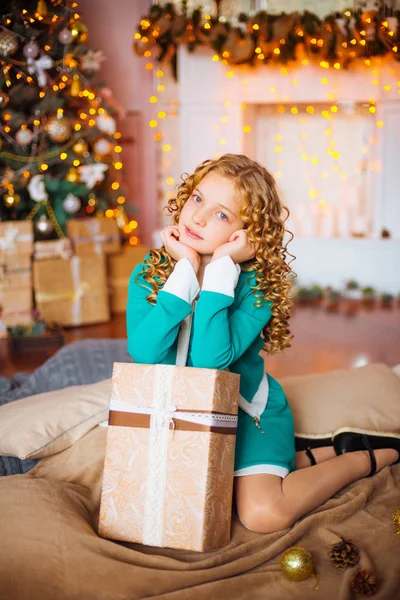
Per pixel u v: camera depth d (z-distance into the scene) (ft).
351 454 6.35
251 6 15.67
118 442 5.22
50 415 6.45
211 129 16.79
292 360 11.48
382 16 14.46
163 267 5.74
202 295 5.25
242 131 16.58
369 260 16.26
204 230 5.44
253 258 5.70
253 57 15.49
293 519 5.57
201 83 16.63
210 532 5.10
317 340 12.72
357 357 11.61
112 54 17.28
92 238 14.47
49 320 14.06
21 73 12.98
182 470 5.06
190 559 5.12
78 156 14.17
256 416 5.82
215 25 15.28
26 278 13.71
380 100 15.72
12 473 6.40
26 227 13.61
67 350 9.02
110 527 5.24
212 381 4.99
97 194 14.99
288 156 17.13
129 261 15.39
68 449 6.46
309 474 5.86
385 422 6.95
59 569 4.73
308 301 16.16
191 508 5.05
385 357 11.59
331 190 17.04
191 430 5.03
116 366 5.23
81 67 13.99
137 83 17.34
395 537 5.55
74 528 5.04
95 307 14.51
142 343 5.34
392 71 15.49
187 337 5.48
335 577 5.04
